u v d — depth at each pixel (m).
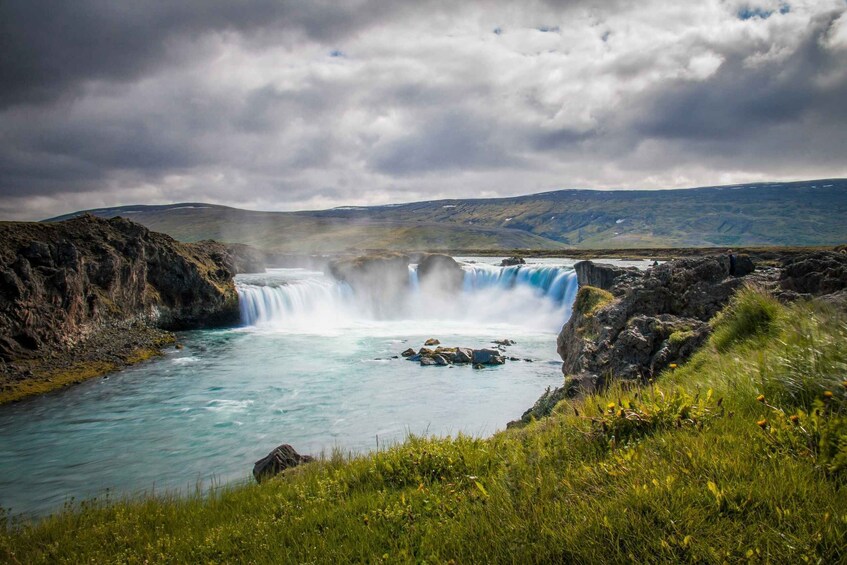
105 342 41.09
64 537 8.95
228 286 59.50
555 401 16.67
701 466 4.26
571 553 3.68
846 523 3.21
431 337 50.47
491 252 176.25
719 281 19.89
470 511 5.07
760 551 3.20
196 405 28.72
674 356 14.18
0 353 33.50
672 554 3.38
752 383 5.86
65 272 38.22
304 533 5.76
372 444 22.59
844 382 4.78
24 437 24.14
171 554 6.55
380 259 72.44
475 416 26.19
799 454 4.11
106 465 21.00
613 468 4.76
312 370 36.62
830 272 17.03
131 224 52.69
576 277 56.44
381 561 4.60
